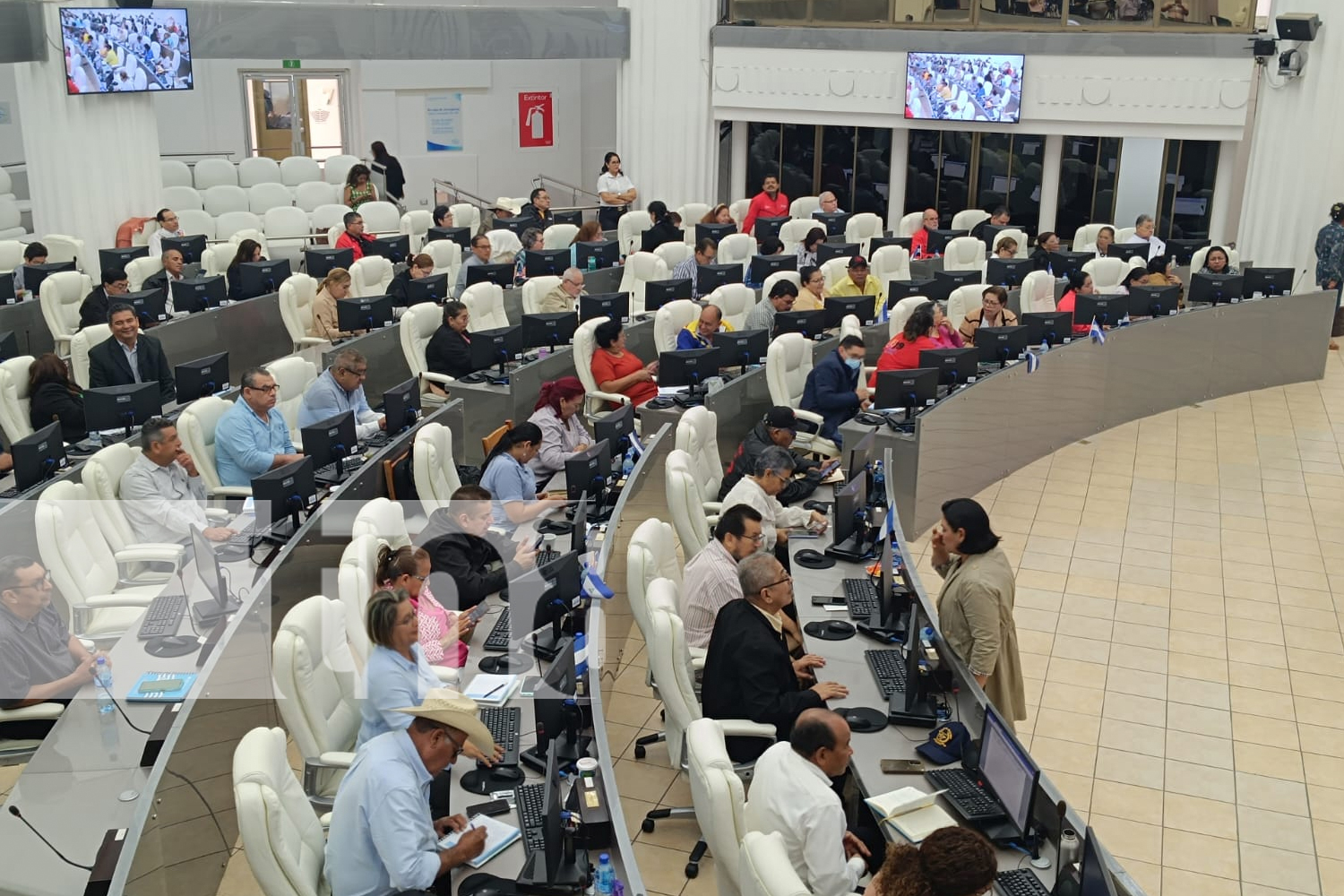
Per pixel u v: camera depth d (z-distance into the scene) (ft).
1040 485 32.86
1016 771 13.94
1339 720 21.93
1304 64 44.04
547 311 37.52
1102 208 55.47
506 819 14.20
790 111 55.42
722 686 16.90
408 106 63.67
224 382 27.58
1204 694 22.77
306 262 40.34
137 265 38.01
